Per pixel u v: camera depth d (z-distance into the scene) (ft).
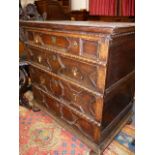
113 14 8.41
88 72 4.09
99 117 4.25
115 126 5.26
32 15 6.94
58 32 4.39
